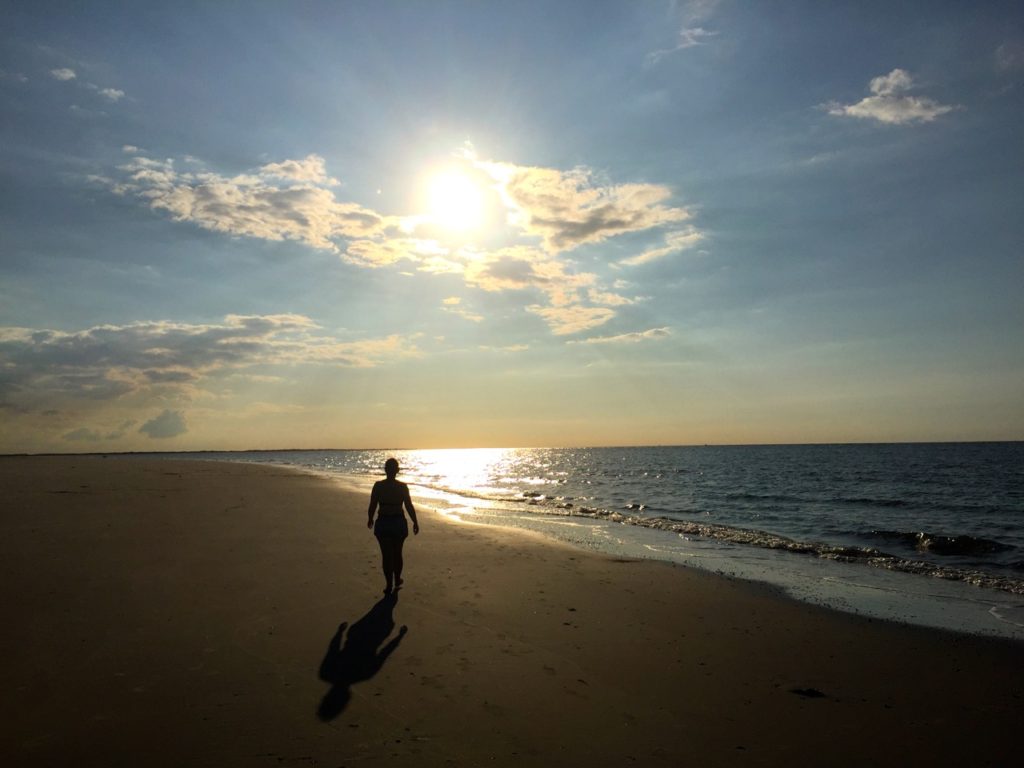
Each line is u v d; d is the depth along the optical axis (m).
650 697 5.31
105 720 4.50
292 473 43.16
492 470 69.94
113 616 7.03
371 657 6.00
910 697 5.46
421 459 130.50
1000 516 23.16
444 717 4.74
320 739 4.30
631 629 7.31
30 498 19.56
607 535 16.22
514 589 9.05
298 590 8.45
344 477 42.06
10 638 6.23
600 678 5.71
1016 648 6.92
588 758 4.18
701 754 4.30
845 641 7.13
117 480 29.62
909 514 23.75
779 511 24.59
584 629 7.23
